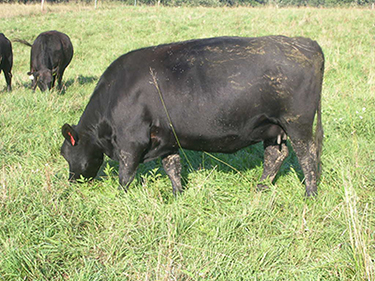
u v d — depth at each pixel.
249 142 3.79
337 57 9.45
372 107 6.28
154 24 16.44
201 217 3.50
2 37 8.75
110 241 3.17
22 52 14.09
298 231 3.21
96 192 4.05
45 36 9.08
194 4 34.16
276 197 3.79
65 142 4.18
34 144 5.35
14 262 2.87
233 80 3.45
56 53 8.98
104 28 16.59
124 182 3.88
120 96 3.68
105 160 4.91
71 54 10.02
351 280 2.66
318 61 3.51
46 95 7.19
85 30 16.39
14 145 5.26
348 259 2.85
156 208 3.50
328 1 38.88
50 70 8.59
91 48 14.03
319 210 3.52
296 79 3.44
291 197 3.84
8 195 3.67
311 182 3.76
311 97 3.50
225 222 3.33
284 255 3.03
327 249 3.05
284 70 3.43
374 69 8.61
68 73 10.80
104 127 3.88
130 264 2.98
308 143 3.68
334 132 5.50
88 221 3.54
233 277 2.75
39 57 8.65
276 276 2.78
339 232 3.19
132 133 3.69
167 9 21.05
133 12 19.94
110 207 3.65
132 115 3.64
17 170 4.33
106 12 20.44
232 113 3.51
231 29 14.83
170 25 16.08
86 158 4.17
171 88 3.56
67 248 3.14
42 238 3.22
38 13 20.70
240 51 3.52
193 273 2.76
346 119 5.66
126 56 3.87
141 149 3.76
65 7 23.58
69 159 4.20
